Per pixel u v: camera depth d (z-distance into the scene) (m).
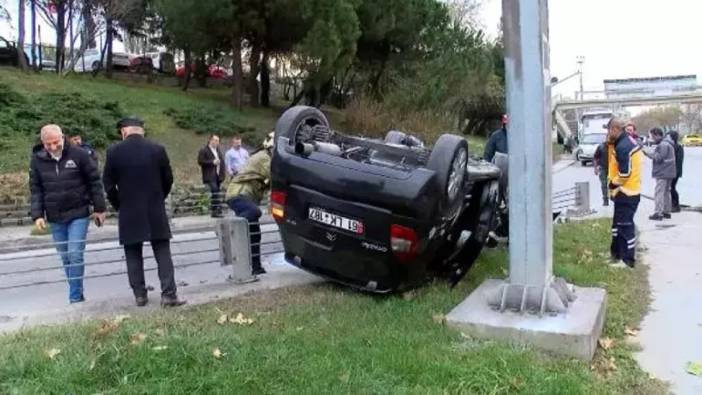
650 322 5.64
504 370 4.07
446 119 29.17
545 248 5.05
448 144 5.46
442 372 4.04
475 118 43.06
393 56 30.86
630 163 7.70
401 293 6.07
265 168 7.04
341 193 5.56
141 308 5.73
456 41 32.06
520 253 5.10
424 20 30.59
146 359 3.96
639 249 8.93
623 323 5.52
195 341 4.26
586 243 9.24
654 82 79.62
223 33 24.77
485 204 6.77
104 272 8.35
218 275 7.69
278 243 8.71
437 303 5.76
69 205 6.34
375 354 4.32
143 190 5.68
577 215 12.71
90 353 4.14
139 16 30.06
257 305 5.75
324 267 6.03
